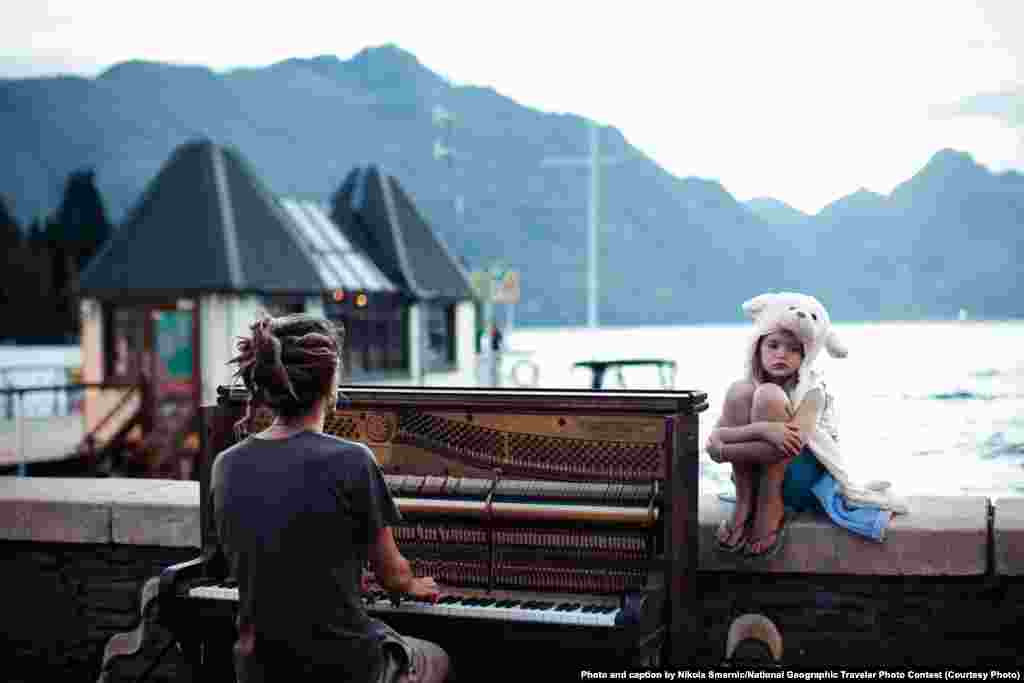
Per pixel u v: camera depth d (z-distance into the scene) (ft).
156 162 460.14
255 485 11.50
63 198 234.99
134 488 18.28
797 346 14.38
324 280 84.99
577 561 13.44
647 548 13.16
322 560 11.38
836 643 14.82
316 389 11.81
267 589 11.38
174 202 82.64
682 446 13.11
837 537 14.49
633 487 13.29
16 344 216.95
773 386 14.20
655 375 60.70
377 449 14.44
